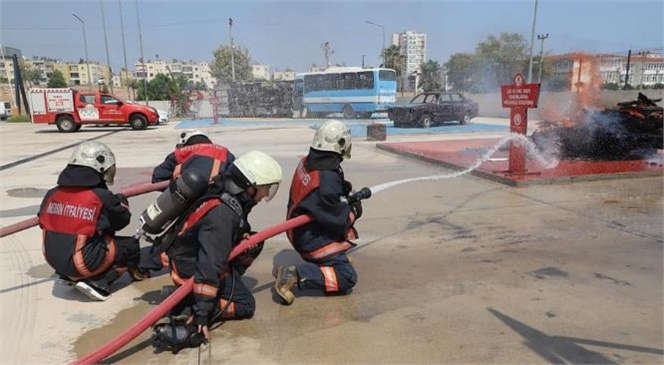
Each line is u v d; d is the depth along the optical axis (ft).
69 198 11.15
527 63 111.04
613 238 16.15
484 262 14.21
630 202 20.74
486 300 11.69
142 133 63.31
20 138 57.26
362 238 16.58
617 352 9.35
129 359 9.40
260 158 9.89
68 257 11.20
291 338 10.07
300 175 11.38
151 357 9.47
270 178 9.83
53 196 11.30
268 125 76.48
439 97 69.87
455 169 28.84
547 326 10.40
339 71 93.45
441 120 69.00
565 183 24.59
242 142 48.21
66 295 12.34
